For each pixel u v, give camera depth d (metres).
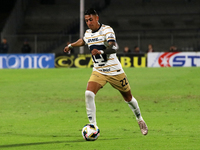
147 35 128.75
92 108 23.23
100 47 23.66
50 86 59.22
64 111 39.53
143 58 87.19
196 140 24.39
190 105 42.41
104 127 30.36
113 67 23.59
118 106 42.50
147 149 21.77
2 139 25.42
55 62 89.69
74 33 128.88
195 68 76.94
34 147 22.64
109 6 144.75
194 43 124.44
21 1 139.50
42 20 138.75
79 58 88.56
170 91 53.00
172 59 86.50
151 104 43.50
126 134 27.27
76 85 59.91
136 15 137.88
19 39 127.88
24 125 31.62
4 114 37.69
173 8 141.25
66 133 27.91
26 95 51.28
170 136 26.02
